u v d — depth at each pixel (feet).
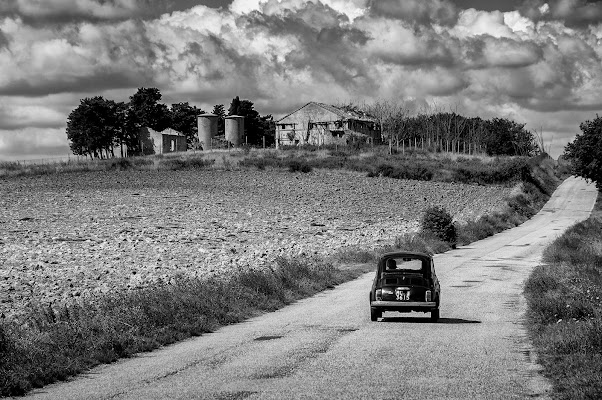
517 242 188.55
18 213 186.19
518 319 67.82
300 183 288.30
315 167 333.42
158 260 118.32
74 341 50.37
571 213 296.30
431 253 149.69
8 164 298.56
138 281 94.02
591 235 194.80
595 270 110.11
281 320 67.77
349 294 88.02
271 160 332.60
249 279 82.23
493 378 40.70
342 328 62.13
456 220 220.64
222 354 49.70
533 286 88.53
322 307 77.15
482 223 218.59
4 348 45.50
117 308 60.08
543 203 327.47
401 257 68.23
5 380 40.50
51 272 103.19
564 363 42.65
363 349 50.72
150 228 165.89
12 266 108.88
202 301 68.80
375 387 38.32
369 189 287.07
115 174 289.53
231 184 273.75
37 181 262.06
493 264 130.93
